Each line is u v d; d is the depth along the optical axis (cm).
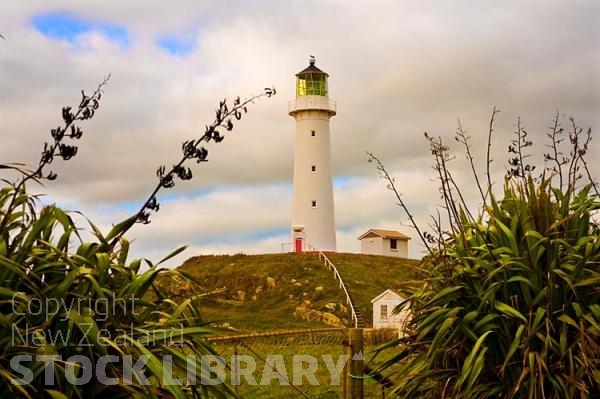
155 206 539
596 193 686
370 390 1045
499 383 613
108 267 492
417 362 655
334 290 5641
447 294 643
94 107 522
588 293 607
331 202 7438
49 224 506
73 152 504
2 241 467
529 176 658
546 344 571
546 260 621
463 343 624
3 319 434
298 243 7262
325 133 7475
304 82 7469
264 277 6062
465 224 695
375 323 4175
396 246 7531
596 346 570
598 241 629
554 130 678
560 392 568
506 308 595
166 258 534
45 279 491
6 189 499
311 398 1122
